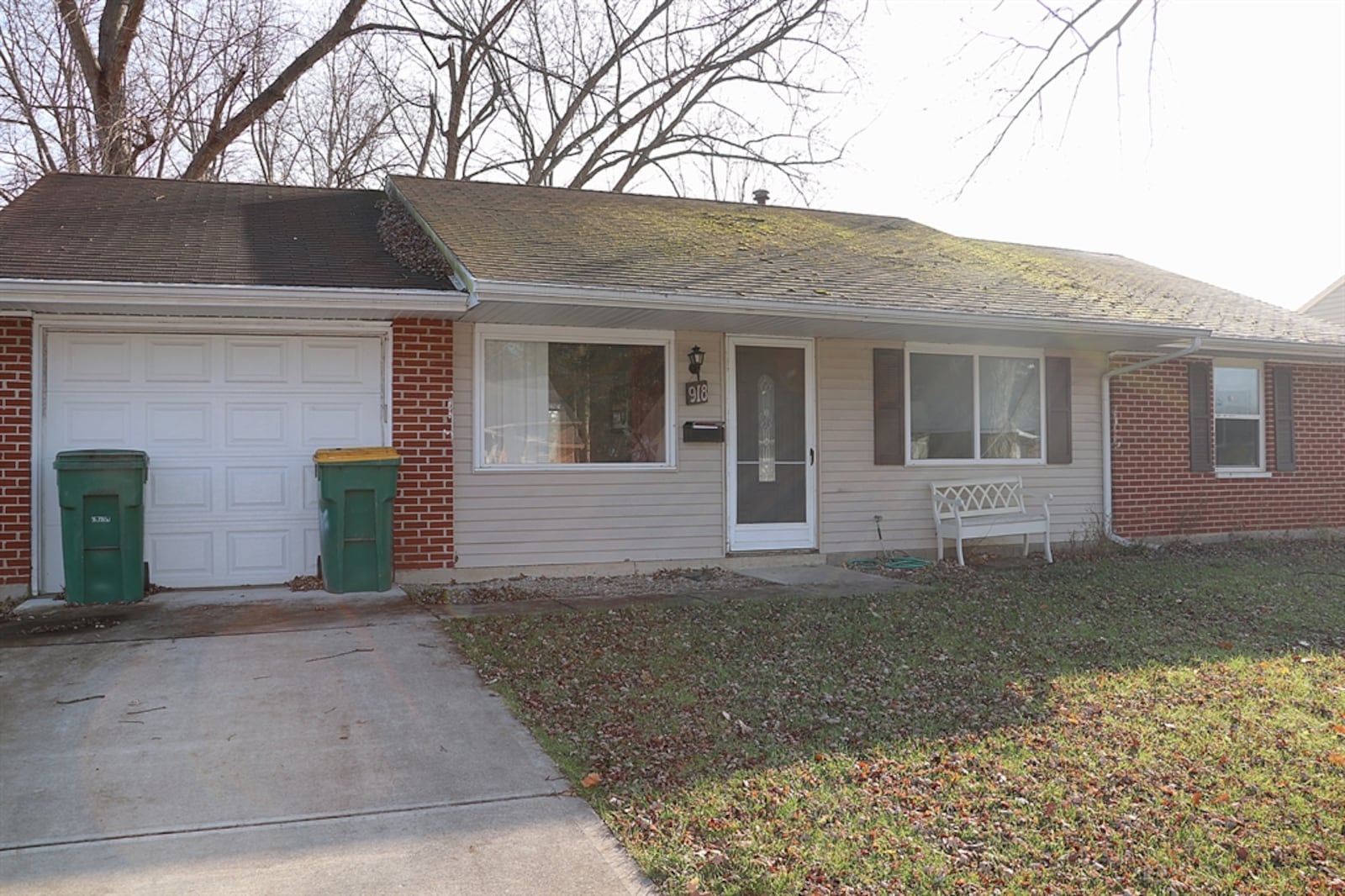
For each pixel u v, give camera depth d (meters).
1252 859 3.70
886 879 3.48
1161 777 4.49
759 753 4.73
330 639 6.67
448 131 22.72
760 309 8.69
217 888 3.37
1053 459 11.95
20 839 3.71
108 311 8.00
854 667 6.29
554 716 5.25
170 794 4.16
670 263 9.45
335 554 8.16
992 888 3.44
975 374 11.58
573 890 3.41
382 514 8.30
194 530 8.41
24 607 7.55
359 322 8.75
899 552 11.11
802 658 6.49
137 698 5.37
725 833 3.85
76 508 7.59
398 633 6.87
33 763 4.45
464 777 4.42
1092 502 12.23
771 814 4.03
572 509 9.55
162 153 19.59
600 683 5.84
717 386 10.23
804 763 4.60
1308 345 12.39
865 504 10.97
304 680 5.74
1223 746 4.92
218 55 19.81
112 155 17.14
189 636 6.66
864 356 11.00
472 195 11.63
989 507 11.46
